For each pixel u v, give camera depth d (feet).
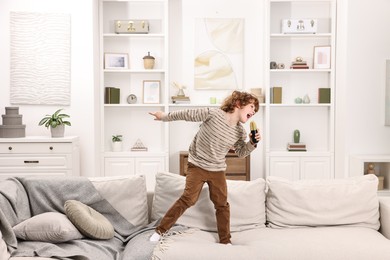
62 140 14.71
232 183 9.30
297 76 18.07
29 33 15.93
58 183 8.89
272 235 8.38
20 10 15.90
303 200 8.94
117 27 17.21
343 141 16.26
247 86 18.20
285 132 18.22
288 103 17.90
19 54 15.96
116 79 17.95
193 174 8.58
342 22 16.42
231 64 18.15
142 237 8.36
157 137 18.28
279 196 9.04
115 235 8.71
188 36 18.08
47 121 15.74
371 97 15.99
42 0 15.94
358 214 8.95
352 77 15.96
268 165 17.37
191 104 17.43
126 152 17.39
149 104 17.33
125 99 18.01
